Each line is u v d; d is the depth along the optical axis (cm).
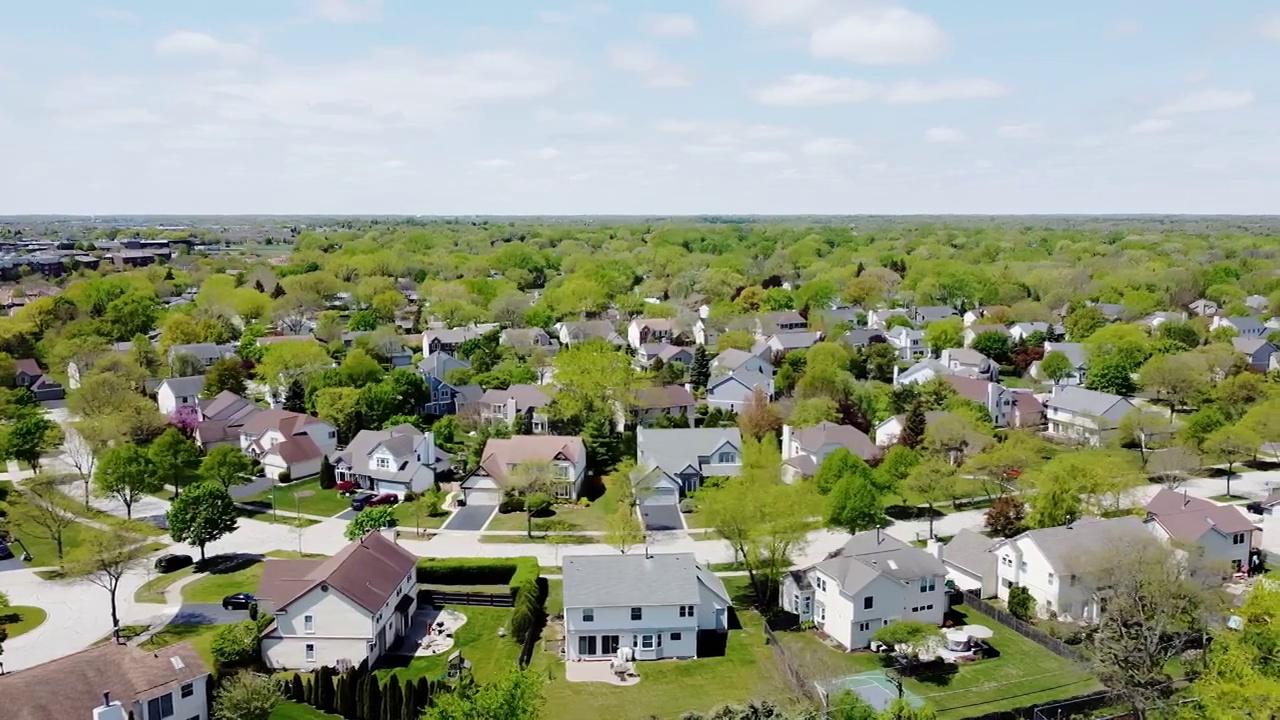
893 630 5428
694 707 4962
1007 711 4769
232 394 11119
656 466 8844
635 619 5622
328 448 10144
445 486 9144
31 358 13938
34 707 3931
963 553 6825
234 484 9300
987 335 15050
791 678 5138
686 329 16488
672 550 7469
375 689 4734
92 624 6041
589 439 9925
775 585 6669
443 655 5662
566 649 5647
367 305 19862
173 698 4394
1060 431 10869
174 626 5988
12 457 9119
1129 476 7644
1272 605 4650
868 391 11088
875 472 8225
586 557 6034
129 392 10712
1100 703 4875
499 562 6831
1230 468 9412
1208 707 4244
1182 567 5672
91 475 9075
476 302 18938
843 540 7644
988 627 5972
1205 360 11981
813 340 14738
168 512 7212
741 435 9562
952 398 10750
